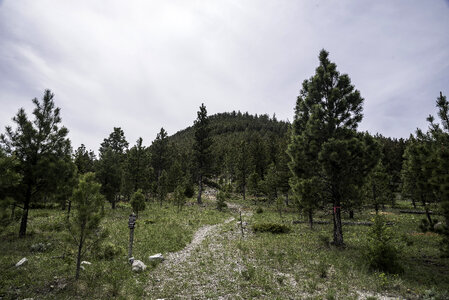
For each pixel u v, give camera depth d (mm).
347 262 11086
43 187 14586
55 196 14789
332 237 17469
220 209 35219
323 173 15492
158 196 43250
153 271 10094
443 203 8734
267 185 40344
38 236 14250
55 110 15867
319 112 15281
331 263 11070
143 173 38531
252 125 165250
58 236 14469
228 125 167250
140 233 16969
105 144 53969
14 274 8375
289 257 12078
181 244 14852
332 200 15570
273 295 7898
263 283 8820
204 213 30969
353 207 15773
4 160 10930
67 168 15273
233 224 23547
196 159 46719
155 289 8352
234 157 69562
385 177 30297
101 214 8969
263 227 20156
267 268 10539
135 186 37719
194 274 9852
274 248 13969
